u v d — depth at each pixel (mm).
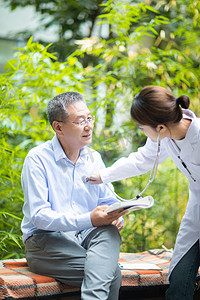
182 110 2207
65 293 2162
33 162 2291
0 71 5164
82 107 2295
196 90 3760
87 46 3430
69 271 2152
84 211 2404
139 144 3799
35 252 2256
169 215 3715
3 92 2936
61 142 2371
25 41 5070
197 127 2072
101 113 3645
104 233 2137
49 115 2344
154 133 2057
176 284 2260
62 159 2350
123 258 2787
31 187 2252
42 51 3104
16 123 3162
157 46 4801
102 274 2008
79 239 2322
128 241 3539
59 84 3273
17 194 3131
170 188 3723
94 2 4809
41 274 2236
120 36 3584
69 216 2152
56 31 5047
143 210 3531
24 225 2365
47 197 2281
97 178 2406
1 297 2006
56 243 2205
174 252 2369
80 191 2383
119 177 2439
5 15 5301
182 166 2242
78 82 3307
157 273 2438
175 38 4695
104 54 3615
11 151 3158
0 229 3070
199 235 2301
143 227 3588
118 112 3727
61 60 4781
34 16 5098
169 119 1990
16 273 2244
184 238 2340
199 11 3939
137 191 3699
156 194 3686
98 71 3635
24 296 2055
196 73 3799
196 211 2318
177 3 4215
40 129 3176
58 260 2178
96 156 2545
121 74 3686
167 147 2232
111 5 3590
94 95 3412
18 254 3105
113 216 2125
